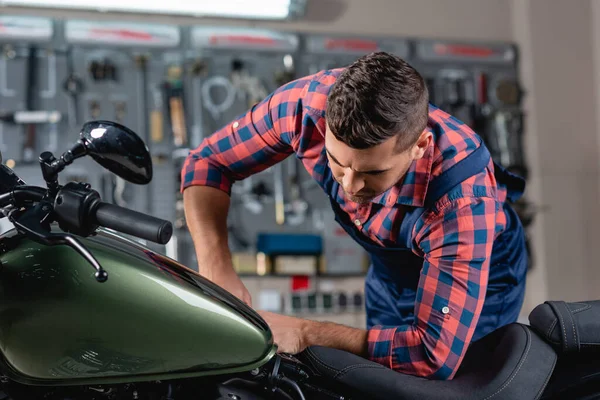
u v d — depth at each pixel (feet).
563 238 17.97
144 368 3.70
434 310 4.50
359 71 4.09
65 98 15.99
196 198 5.66
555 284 17.84
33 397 3.85
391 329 4.66
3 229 14.03
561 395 4.52
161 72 16.44
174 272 3.84
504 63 18.15
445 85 17.71
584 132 18.37
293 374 4.31
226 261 5.36
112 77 16.19
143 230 3.39
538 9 18.34
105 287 3.66
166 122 16.30
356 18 17.74
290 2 16.47
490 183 4.83
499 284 5.68
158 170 16.12
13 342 3.65
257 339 3.80
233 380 4.09
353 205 5.16
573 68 18.44
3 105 15.74
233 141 5.64
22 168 15.57
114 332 3.66
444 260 4.54
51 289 3.64
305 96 5.20
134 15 16.58
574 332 4.35
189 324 3.71
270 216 16.62
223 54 16.78
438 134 4.73
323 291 16.51
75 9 16.33
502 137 17.78
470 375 4.40
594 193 18.22
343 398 4.38
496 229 5.29
